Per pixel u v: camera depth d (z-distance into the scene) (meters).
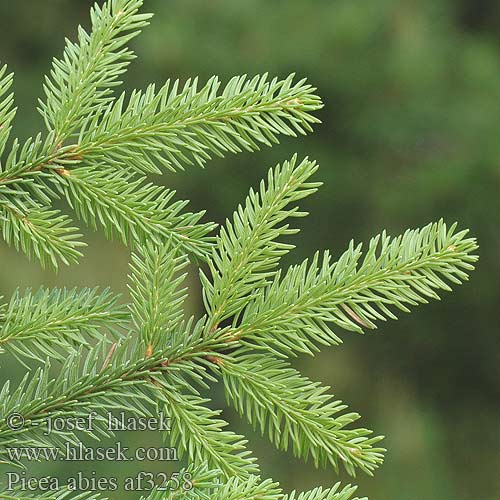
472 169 4.82
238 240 1.14
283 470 4.25
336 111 5.05
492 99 4.99
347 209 5.16
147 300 1.15
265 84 1.15
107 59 1.16
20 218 1.15
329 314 1.14
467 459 5.23
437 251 1.15
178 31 4.71
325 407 1.14
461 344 5.35
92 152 1.15
